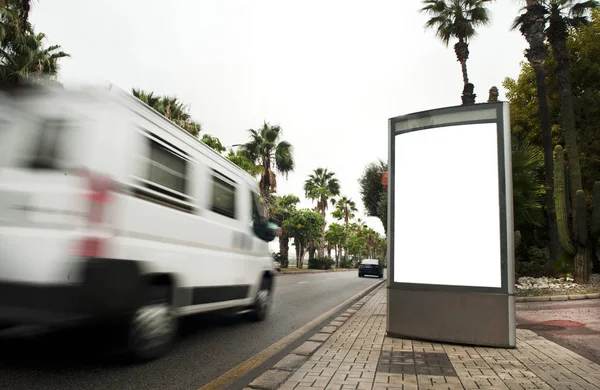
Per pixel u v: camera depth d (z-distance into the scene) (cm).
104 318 412
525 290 1450
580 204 1603
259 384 429
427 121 702
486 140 662
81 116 421
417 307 668
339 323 848
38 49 1906
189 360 532
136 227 452
